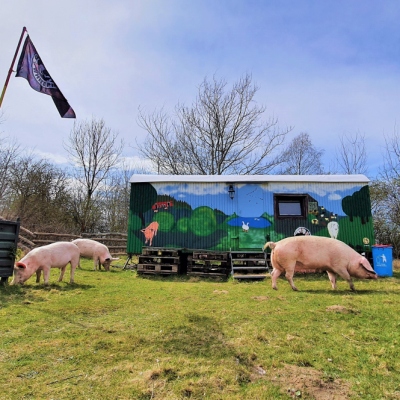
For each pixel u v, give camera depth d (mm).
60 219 22141
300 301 5492
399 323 4082
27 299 5355
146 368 2799
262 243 9922
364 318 4340
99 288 6750
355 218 9984
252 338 3551
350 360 3010
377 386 2533
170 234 10086
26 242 12164
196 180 10242
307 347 3316
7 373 2678
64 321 4199
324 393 2439
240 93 23141
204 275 9141
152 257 9406
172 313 4656
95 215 25047
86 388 2451
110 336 3598
